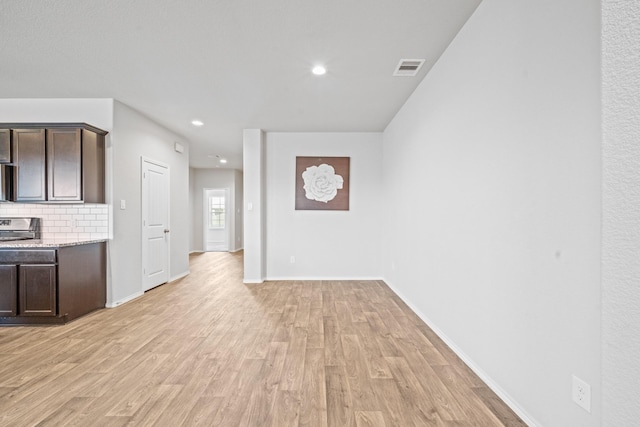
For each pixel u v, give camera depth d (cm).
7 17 232
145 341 281
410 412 183
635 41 52
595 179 129
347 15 230
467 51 237
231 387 208
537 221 163
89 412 182
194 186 981
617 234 54
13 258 318
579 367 138
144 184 452
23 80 337
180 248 566
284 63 302
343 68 311
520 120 176
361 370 231
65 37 258
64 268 326
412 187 373
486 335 211
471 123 231
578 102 138
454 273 259
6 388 207
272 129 525
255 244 518
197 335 296
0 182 347
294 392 203
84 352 260
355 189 545
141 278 445
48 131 351
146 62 300
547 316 156
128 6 220
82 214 385
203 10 225
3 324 323
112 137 385
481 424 172
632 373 52
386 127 511
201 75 326
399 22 238
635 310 52
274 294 445
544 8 157
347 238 546
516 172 180
